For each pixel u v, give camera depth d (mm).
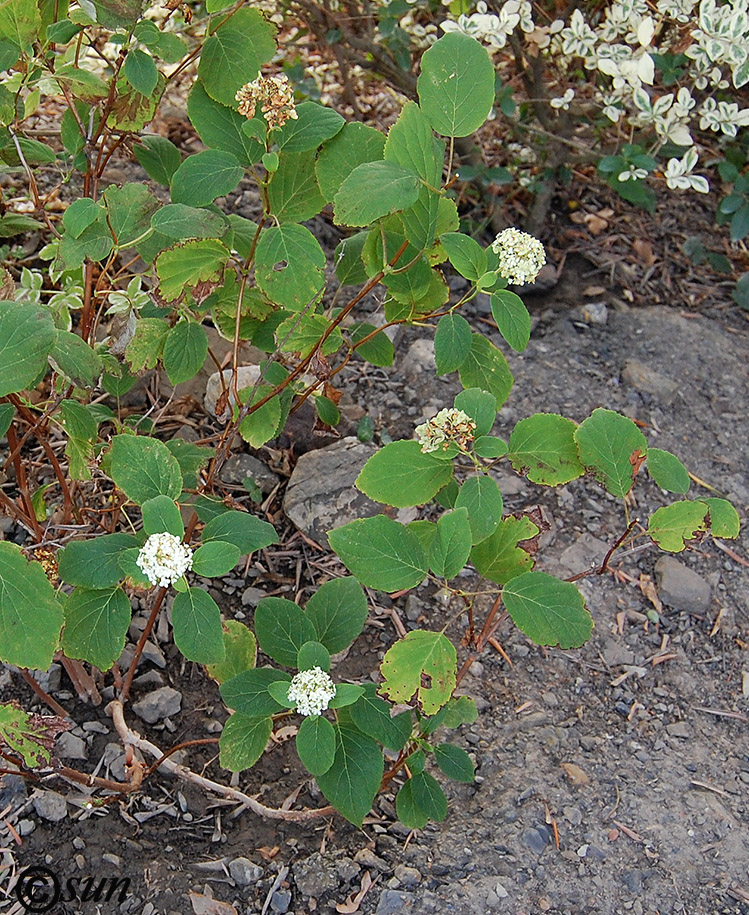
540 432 1017
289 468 1366
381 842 1073
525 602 956
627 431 1004
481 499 968
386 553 953
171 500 895
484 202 1756
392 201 921
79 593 925
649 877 1056
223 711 1169
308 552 1306
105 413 1092
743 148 1737
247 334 1159
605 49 1465
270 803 1104
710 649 1285
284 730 1162
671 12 1453
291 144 989
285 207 1036
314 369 1090
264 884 1037
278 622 983
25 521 1049
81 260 996
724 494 1434
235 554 886
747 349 1630
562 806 1105
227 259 1028
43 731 930
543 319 1646
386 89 1959
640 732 1189
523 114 1687
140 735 1134
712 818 1104
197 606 882
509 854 1060
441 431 956
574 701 1215
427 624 1267
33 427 1044
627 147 1506
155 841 1060
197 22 1063
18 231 1175
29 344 867
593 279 1735
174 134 1749
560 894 1036
